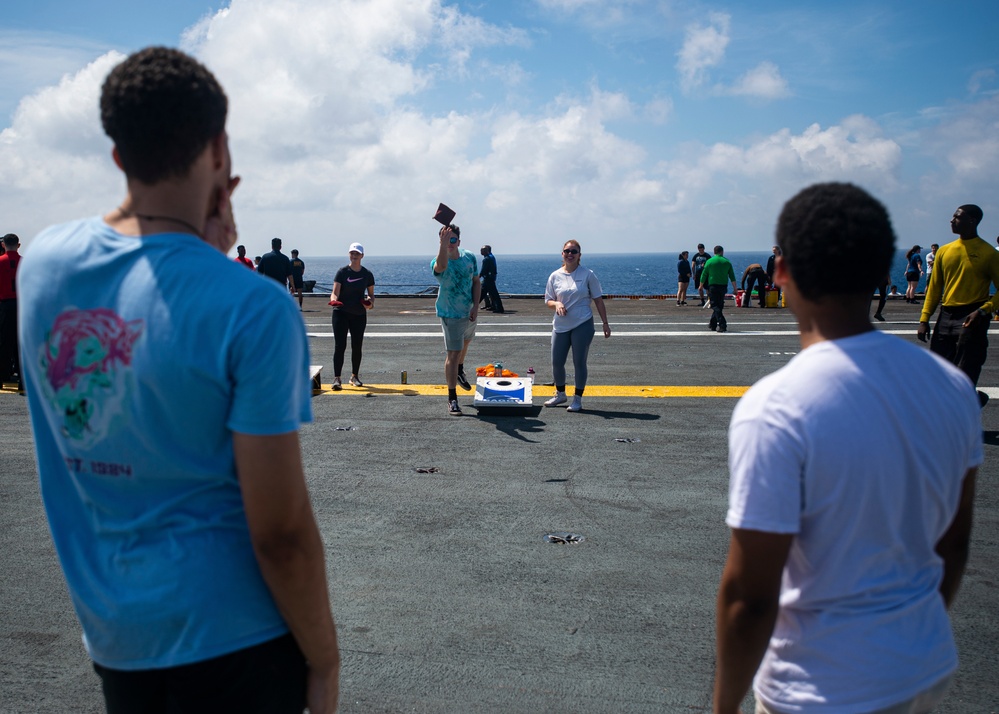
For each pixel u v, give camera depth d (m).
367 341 14.66
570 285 8.29
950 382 1.50
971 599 3.80
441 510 5.14
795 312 1.59
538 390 9.64
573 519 4.97
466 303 8.05
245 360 1.29
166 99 1.33
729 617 1.50
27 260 1.42
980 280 6.79
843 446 1.41
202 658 1.36
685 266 22.98
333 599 3.84
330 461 6.34
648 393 9.45
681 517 5.00
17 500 5.33
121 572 1.38
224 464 1.37
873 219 1.47
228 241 1.54
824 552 1.45
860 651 1.43
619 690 3.04
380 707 2.93
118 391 1.31
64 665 3.21
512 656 3.29
